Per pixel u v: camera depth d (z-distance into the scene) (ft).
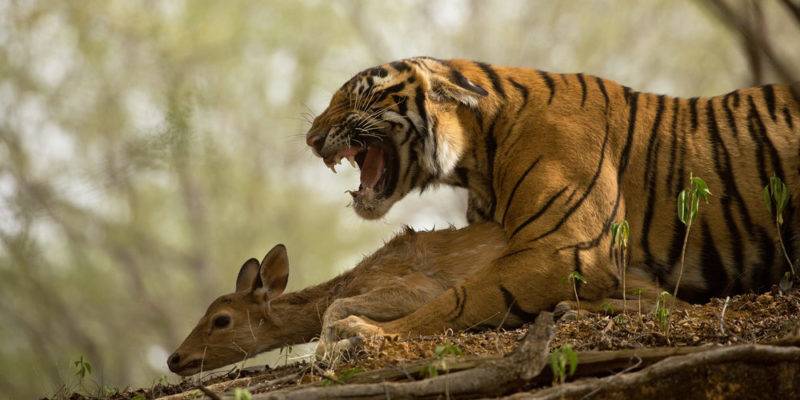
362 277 38.27
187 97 101.35
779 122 34.81
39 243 122.11
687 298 34.53
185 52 131.13
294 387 27.27
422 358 29.01
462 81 35.53
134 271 130.93
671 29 119.55
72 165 124.26
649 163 34.65
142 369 124.47
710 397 24.53
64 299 124.88
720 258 34.09
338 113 36.52
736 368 24.57
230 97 135.74
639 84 118.52
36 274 118.52
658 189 34.42
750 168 34.35
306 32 138.10
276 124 138.62
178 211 135.13
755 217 34.04
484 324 32.86
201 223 133.18
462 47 122.01
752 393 24.48
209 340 39.22
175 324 129.49
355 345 30.89
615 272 33.27
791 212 33.86
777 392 24.47
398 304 36.37
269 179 138.72
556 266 32.60
